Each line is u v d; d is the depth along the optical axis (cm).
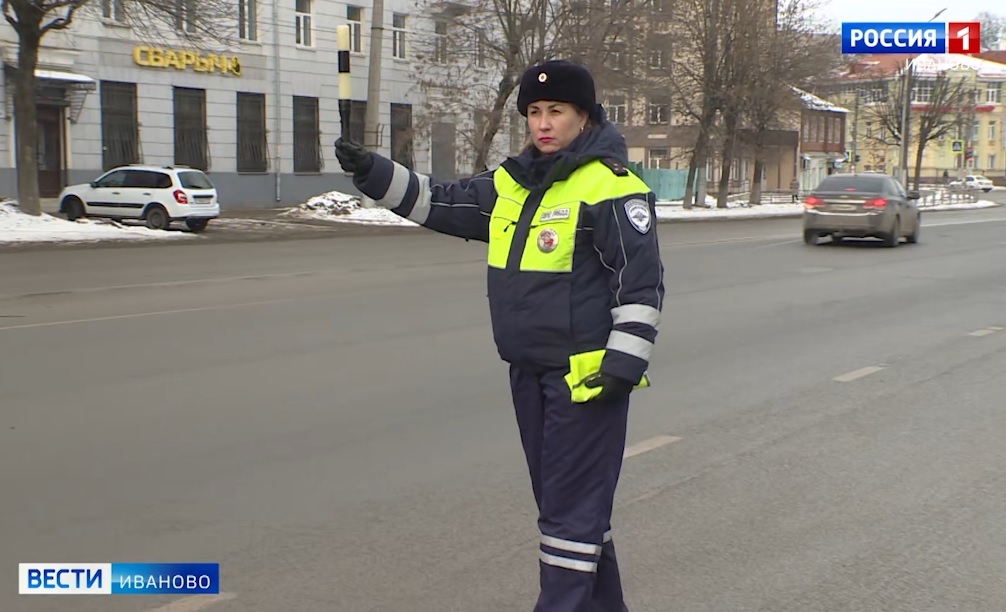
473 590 404
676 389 780
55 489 523
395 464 574
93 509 495
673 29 4166
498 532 469
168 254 1981
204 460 577
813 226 2230
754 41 4209
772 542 464
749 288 1430
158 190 2550
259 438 624
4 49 2906
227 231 2648
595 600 344
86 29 3119
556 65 315
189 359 870
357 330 1032
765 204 5459
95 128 3191
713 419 688
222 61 3528
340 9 3925
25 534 461
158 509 495
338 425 658
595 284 313
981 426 675
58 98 3056
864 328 1080
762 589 411
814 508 511
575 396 307
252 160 3694
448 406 712
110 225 2484
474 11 3356
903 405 734
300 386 770
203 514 489
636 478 557
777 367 868
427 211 338
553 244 310
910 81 5162
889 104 6894
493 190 339
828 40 4391
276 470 560
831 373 845
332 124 3947
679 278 1561
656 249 308
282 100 3756
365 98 4016
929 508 512
